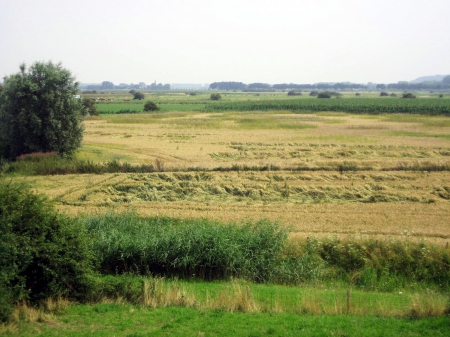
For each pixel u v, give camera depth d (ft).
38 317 40.63
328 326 40.01
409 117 288.92
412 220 78.84
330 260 62.23
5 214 43.37
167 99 620.90
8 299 39.63
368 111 333.42
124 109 387.34
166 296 46.62
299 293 51.13
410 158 143.13
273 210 86.89
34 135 136.56
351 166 123.13
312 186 105.19
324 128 229.25
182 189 104.63
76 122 143.43
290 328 39.50
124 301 46.14
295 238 65.82
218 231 61.46
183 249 58.54
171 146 171.22
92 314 42.55
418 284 57.57
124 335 37.86
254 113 335.88
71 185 105.81
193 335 37.81
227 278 57.98
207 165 123.85
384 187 104.94
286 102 460.14
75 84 143.64
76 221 56.90
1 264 40.45
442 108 322.96
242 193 103.19
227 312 43.62
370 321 41.45
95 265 55.36
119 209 85.81
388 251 61.87
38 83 137.80
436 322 40.88
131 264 58.85
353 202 95.76
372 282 57.88
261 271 59.06
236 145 172.65
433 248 61.46
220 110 370.32
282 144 173.78
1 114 137.69
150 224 73.26
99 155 148.36
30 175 116.57
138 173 117.08
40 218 45.37
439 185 105.60
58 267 44.32
